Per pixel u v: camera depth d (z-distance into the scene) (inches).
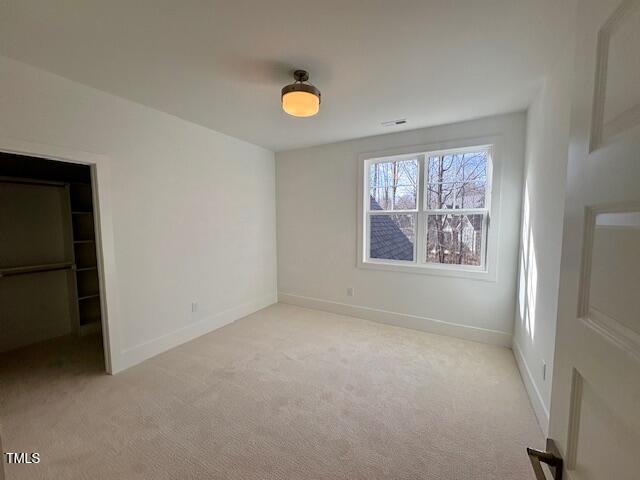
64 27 60.1
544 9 54.9
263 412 77.0
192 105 102.1
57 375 95.0
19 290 118.0
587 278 22.8
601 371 20.3
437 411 77.4
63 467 59.7
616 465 18.2
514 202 110.7
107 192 93.4
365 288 147.3
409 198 137.6
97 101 89.8
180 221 118.1
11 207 115.7
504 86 86.2
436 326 130.0
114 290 96.2
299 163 161.9
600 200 20.9
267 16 57.3
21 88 74.5
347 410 77.9
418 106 101.5
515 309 112.6
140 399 82.3
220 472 59.0
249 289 155.6
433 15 57.0
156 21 58.6
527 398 83.0
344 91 90.0
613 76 19.9
